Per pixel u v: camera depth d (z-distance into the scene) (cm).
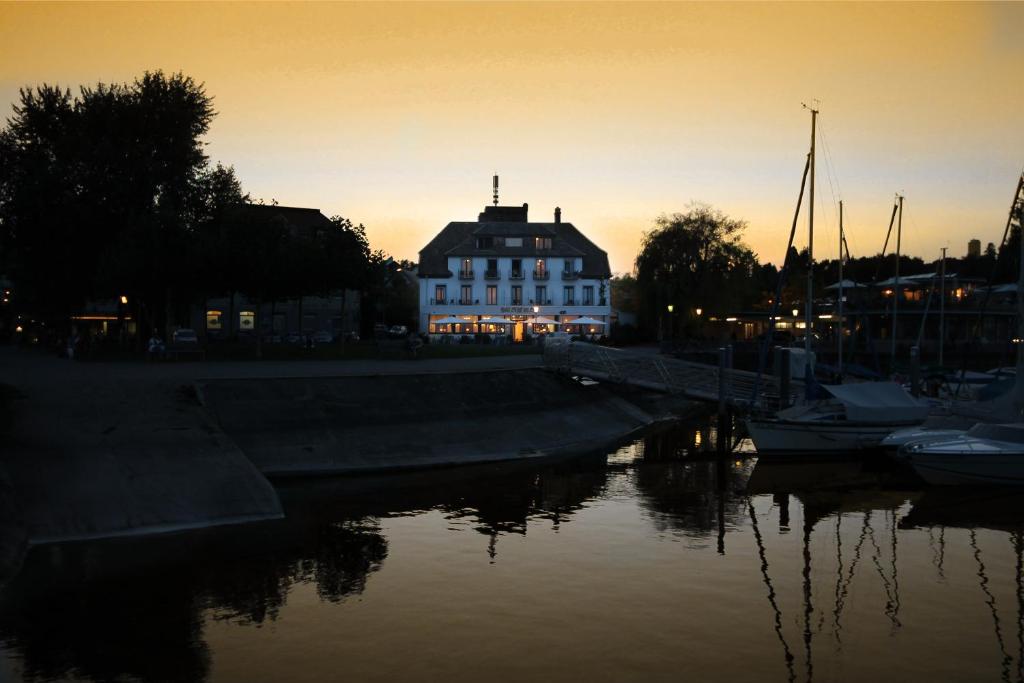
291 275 4438
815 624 1433
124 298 5156
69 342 4353
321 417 2928
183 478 2186
